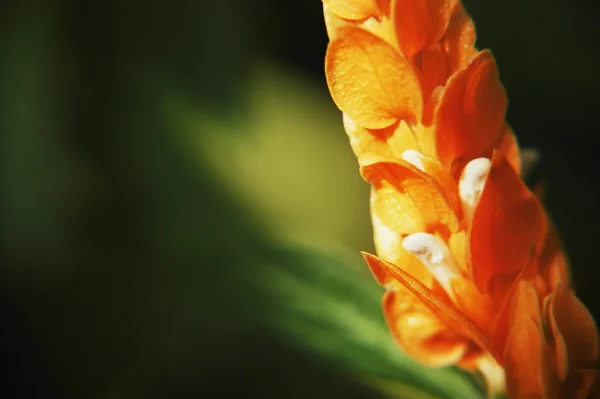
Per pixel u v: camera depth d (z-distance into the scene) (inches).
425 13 15.2
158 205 41.4
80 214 40.8
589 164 36.6
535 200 15.2
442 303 15.2
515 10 38.8
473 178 15.2
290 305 18.6
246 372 36.3
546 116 37.8
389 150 15.4
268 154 42.8
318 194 42.2
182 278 39.1
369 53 15.1
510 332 15.2
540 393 15.3
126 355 38.1
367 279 18.6
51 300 39.2
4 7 42.1
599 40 38.7
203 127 42.8
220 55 43.5
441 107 15.1
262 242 19.2
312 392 35.1
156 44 43.4
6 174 40.5
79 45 42.5
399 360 17.8
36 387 37.9
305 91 44.2
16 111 41.1
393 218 15.4
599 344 15.3
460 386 17.5
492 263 15.3
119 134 42.4
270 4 43.4
